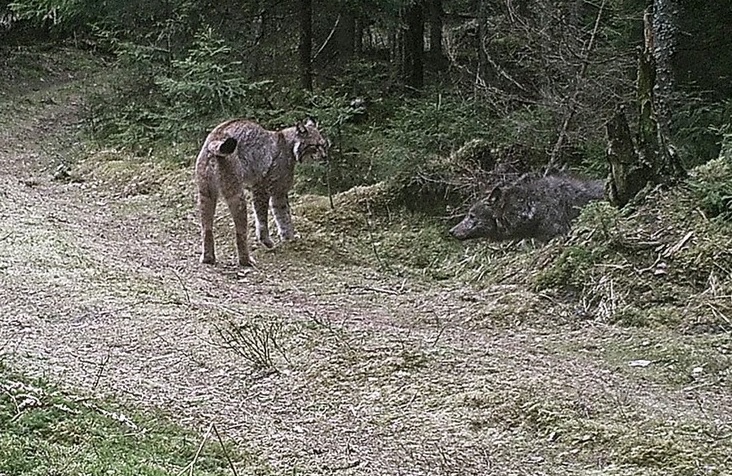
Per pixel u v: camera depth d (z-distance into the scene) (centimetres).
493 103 1298
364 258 1041
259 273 959
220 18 1619
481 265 978
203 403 536
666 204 905
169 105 1628
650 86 948
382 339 686
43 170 1482
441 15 1902
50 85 2333
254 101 1504
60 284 782
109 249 995
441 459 475
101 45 2412
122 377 565
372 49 2145
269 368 601
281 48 1678
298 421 520
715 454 484
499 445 498
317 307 827
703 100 1258
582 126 1214
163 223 1155
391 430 512
